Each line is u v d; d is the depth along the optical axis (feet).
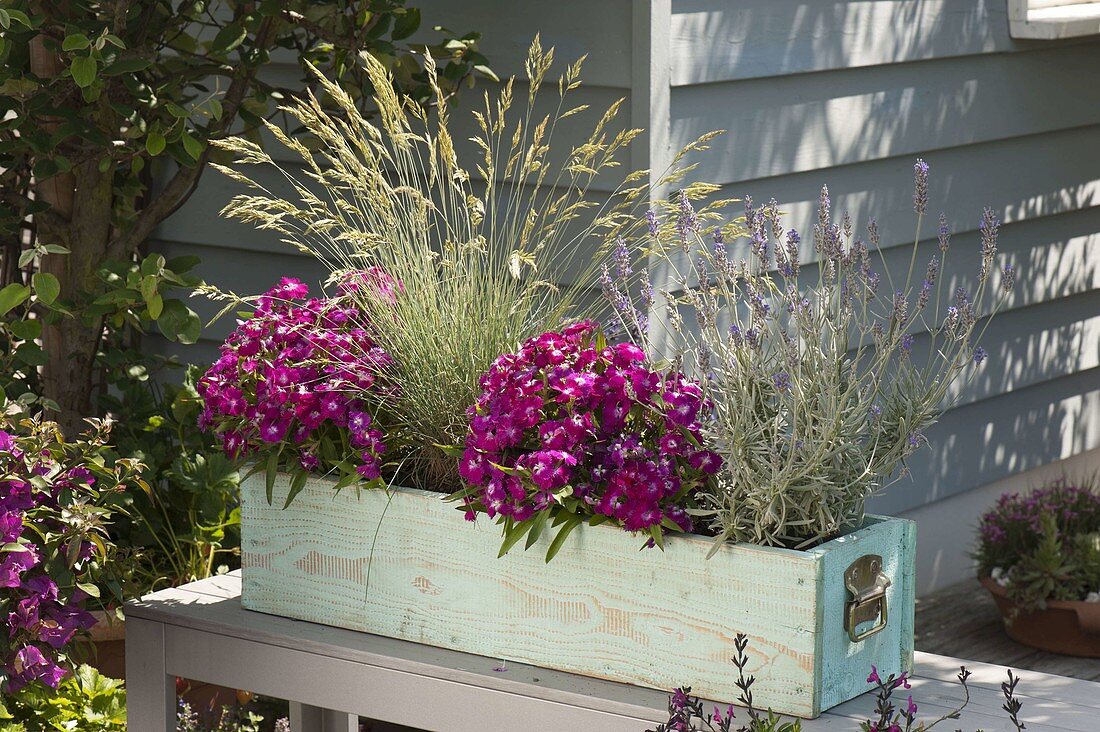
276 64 11.55
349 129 7.84
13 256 10.84
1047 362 14.85
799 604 5.90
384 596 7.02
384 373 7.24
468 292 7.27
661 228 7.60
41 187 10.25
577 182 10.03
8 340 9.57
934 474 13.93
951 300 13.37
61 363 10.27
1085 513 13.93
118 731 9.07
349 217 11.10
